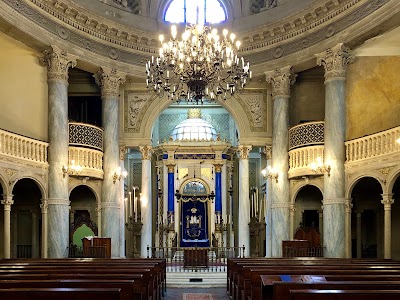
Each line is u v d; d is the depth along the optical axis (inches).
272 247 715.4
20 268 358.9
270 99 786.2
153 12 799.7
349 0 610.5
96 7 712.4
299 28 695.7
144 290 327.3
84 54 689.6
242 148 784.3
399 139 539.2
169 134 1071.0
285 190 712.4
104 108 727.7
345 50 631.8
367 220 765.3
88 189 767.1
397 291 199.6
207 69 484.1
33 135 639.8
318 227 762.2
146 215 788.6
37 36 608.7
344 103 635.5
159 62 497.4
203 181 999.0
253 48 749.3
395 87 641.6
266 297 254.2
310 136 682.8
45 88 645.9
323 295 197.6
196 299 502.9
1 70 645.9
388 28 572.4
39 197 724.0
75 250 670.5
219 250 919.7
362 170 604.7
